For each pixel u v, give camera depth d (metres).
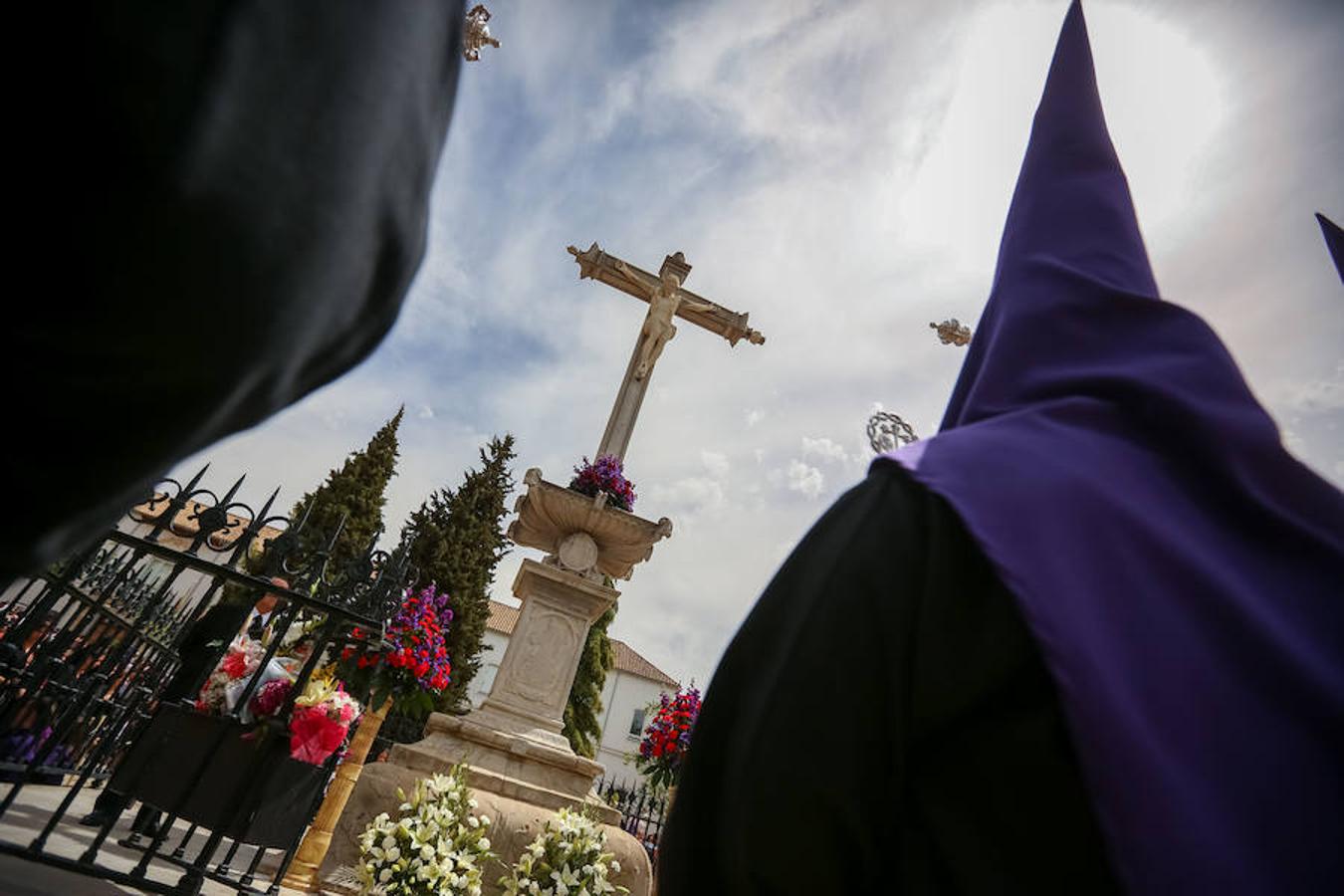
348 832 4.66
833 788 0.50
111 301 0.45
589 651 23.41
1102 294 0.79
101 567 3.96
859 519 0.61
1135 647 0.49
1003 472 0.58
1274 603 0.55
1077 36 1.15
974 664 0.51
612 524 6.73
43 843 2.76
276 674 3.80
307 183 0.50
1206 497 0.62
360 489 20.28
